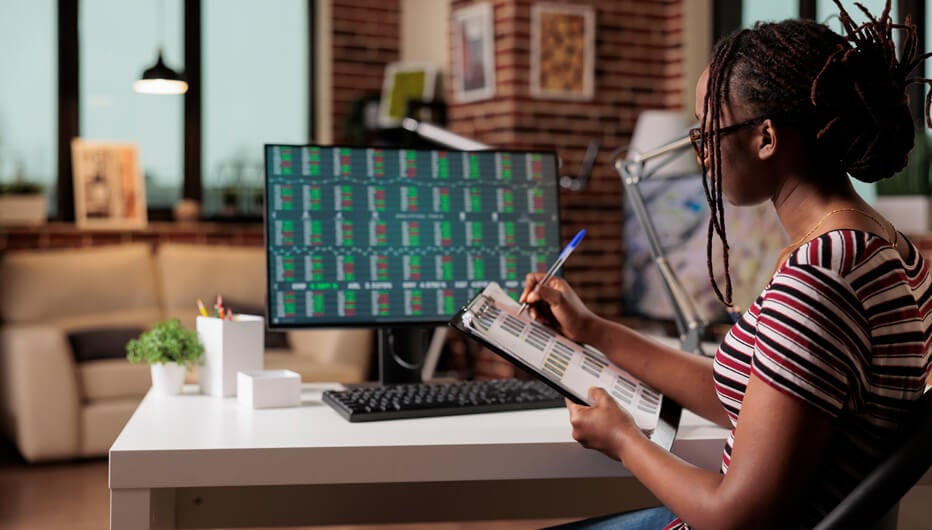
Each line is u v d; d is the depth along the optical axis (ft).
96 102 17.40
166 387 5.36
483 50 15.79
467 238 5.89
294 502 5.12
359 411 4.66
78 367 13.62
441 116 16.92
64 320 15.31
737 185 3.69
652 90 16.21
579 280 15.65
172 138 17.90
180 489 4.97
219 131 18.37
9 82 16.80
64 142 17.08
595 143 14.87
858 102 3.42
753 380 3.28
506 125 15.25
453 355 16.67
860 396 3.27
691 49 15.94
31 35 16.93
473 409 4.89
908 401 3.36
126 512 4.00
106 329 14.33
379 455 4.15
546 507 5.44
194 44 18.01
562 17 15.38
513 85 15.11
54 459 13.24
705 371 4.63
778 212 3.67
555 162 6.12
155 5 17.76
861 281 3.22
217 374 5.31
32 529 10.56
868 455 3.37
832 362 3.15
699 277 12.52
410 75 18.17
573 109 15.57
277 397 5.00
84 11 17.29
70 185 17.08
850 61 3.43
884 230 3.50
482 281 5.90
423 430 4.47
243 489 5.05
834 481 3.39
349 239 5.67
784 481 3.16
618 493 5.56
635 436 3.79
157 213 17.78
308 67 18.99
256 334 5.36
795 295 3.21
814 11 14.58
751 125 3.55
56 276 15.44
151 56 17.74
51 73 17.04
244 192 18.43
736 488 3.23
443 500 5.31
